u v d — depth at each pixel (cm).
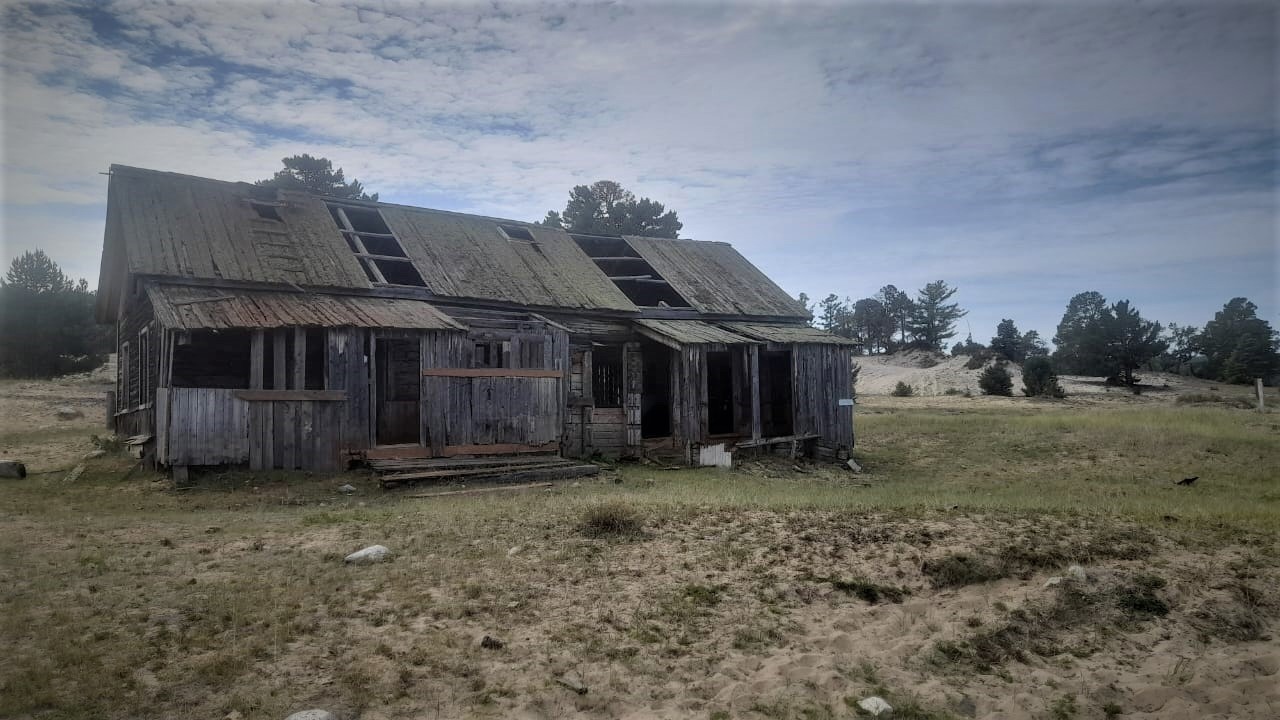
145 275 1593
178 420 1441
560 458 1866
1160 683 670
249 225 1888
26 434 2248
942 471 2231
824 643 690
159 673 544
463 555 868
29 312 3650
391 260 2041
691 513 1102
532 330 1950
